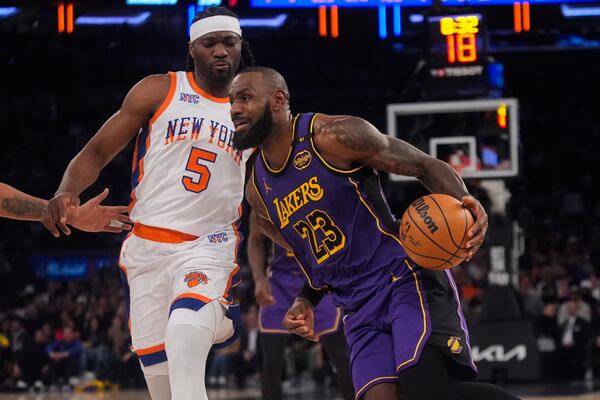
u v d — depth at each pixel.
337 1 15.92
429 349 4.50
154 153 5.33
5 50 19.31
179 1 16.08
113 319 17.30
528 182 27.64
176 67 21.47
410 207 4.56
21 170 26.31
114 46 19.53
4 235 23.86
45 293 21.47
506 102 12.91
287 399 12.67
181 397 4.76
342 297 4.89
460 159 12.98
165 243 5.27
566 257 19.91
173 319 4.99
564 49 19.89
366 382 4.60
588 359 15.22
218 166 5.35
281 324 7.88
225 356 16.42
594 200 26.27
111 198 25.00
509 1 16.00
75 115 26.88
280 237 5.20
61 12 16.30
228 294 5.29
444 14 13.25
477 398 4.37
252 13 16.08
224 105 5.42
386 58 22.73
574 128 28.36
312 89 24.00
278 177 4.78
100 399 13.55
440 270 4.71
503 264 13.00
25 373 17.06
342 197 4.68
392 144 4.68
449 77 13.19
